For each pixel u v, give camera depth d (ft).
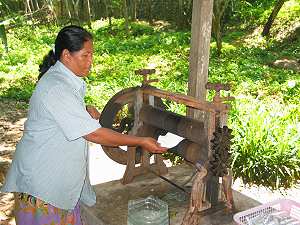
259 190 15.62
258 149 16.26
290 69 35.14
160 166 13.41
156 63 37.93
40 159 8.05
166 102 20.99
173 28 60.80
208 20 14.20
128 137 8.73
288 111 21.86
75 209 9.21
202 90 14.84
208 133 10.00
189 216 10.07
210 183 10.71
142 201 10.84
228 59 37.96
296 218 10.19
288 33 44.14
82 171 8.68
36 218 8.43
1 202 14.15
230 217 10.82
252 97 26.53
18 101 28.55
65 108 7.80
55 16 67.56
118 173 17.06
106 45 47.96
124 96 12.50
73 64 8.13
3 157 18.51
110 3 71.20
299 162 16.35
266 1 51.83
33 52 45.88
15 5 69.72
